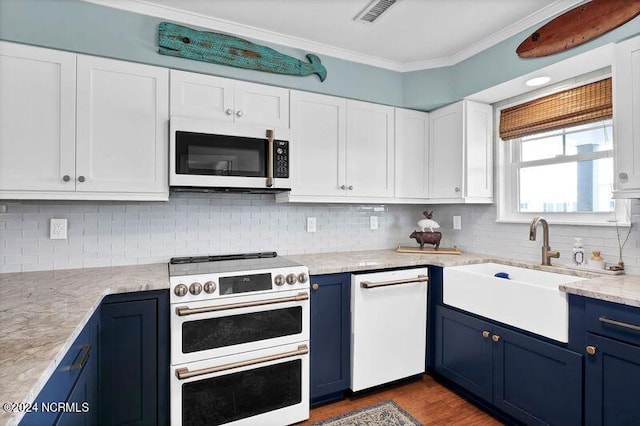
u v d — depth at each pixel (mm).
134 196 1872
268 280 1863
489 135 2654
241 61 2131
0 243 1868
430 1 1896
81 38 1776
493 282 1968
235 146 2029
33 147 1674
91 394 1390
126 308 1605
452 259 2434
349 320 2150
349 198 2486
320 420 1979
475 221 2803
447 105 2656
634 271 1871
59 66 1723
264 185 2104
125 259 2129
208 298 1727
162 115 1927
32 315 1168
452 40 2336
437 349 2367
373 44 2393
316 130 2369
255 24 2137
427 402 2170
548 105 2295
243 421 1806
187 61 2008
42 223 1950
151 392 1654
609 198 2062
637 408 1337
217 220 2379
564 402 1596
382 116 2627
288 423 1914
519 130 2484
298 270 1943
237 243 2438
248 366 1798
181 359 1672
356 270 2139
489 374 1979
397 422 1961
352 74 2512
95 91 1790
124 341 1604
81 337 1201
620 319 1394
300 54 2336
